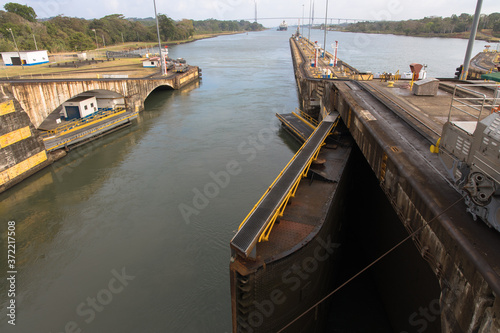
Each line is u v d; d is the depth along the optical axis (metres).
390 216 18.66
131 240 23.33
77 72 67.81
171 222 25.05
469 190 7.77
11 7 119.94
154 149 39.88
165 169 34.16
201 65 114.69
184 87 78.94
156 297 18.67
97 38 135.50
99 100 53.56
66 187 31.33
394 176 12.86
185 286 19.33
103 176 33.19
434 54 107.19
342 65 68.81
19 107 31.94
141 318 17.47
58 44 111.88
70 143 39.38
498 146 7.01
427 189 10.16
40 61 82.56
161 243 22.88
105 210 27.08
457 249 8.02
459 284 8.03
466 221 8.42
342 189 19.08
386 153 13.73
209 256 21.50
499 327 6.55
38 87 38.84
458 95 24.53
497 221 7.32
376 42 153.00
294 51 122.56
